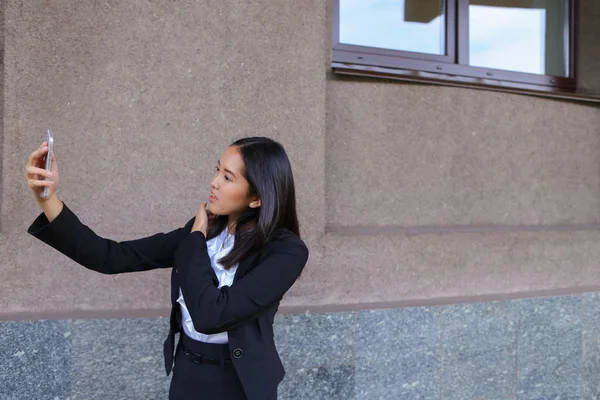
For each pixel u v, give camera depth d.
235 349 1.66
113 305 2.87
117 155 2.89
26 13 2.79
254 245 1.72
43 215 1.73
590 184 4.03
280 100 3.05
